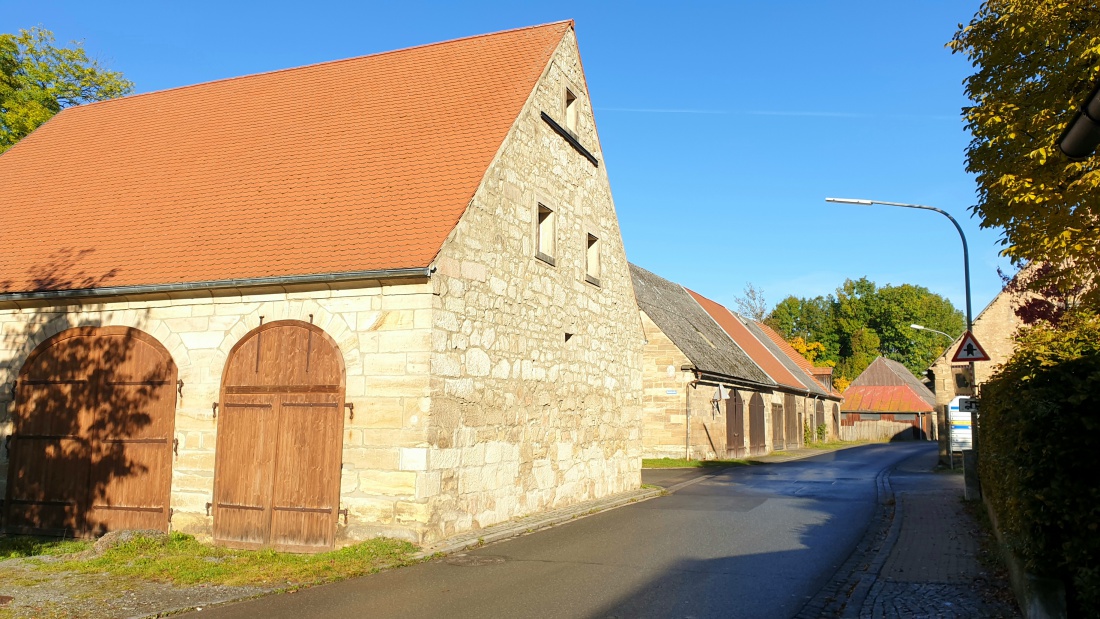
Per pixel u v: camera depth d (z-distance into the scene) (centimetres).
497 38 1664
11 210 1513
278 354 1169
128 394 1238
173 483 1198
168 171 1512
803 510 1521
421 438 1092
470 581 913
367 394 1121
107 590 869
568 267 1591
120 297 1248
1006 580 845
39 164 1659
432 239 1151
